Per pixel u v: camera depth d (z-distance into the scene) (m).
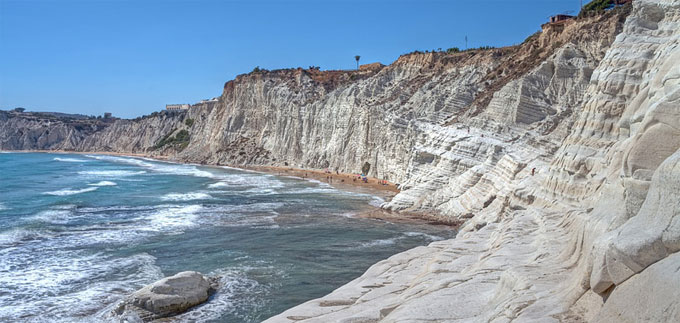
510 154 37.44
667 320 4.69
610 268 5.98
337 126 92.31
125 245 29.92
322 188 65.50
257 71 125.81
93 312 18.78
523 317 7.04
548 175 26.36
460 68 75.75
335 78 112.25
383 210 44.56
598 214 9.07
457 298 9.61
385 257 27.45
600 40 52.97
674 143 6.46
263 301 20.34
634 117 8.74
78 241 30.89
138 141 199.50
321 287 22.20
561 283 8.38
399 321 8.58
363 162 82.31
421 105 72.19
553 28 61.66
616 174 9.50
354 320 10.01
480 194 38.09
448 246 17.22
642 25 24.20
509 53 71.94
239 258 27.09
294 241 31.41
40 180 77.81
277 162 105.50
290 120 105.69
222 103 136.38
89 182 74.56
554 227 14.89
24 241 30.73
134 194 58.06
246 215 41.94
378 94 90.19
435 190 44.66
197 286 20.58
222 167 109.31
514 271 9.41
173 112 197.12
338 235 33.41
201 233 33.78
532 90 51.47
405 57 93.12
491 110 53.41
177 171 99.44
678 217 5.30
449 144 48.28
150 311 18.77
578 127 25.23
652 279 5.23
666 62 8.72
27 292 21.00
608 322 5.71
